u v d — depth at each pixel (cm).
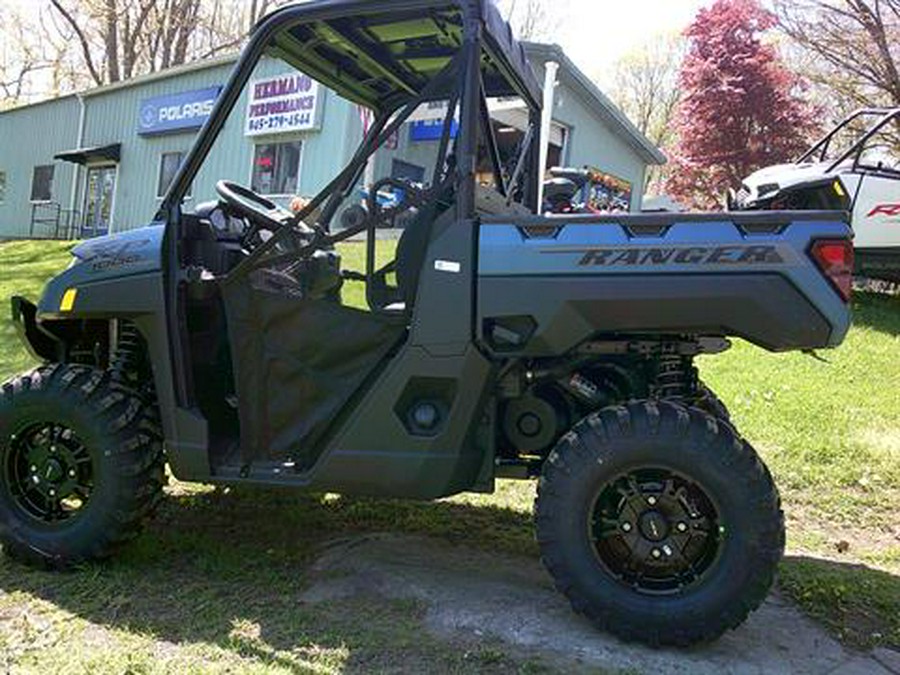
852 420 560
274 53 328
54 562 308
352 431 287
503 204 339
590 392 301
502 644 261
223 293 305
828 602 308
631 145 1736
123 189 1892
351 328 298
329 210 310
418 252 289
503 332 276
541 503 272
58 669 233
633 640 264
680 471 263
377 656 251
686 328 267
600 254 269
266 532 362
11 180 2370
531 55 1353
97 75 2944
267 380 303
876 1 1573
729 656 261
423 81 358
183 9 2894
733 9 2295
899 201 884
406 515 393
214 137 313
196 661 243
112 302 309
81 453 316
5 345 738
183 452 303
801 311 259
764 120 2259
